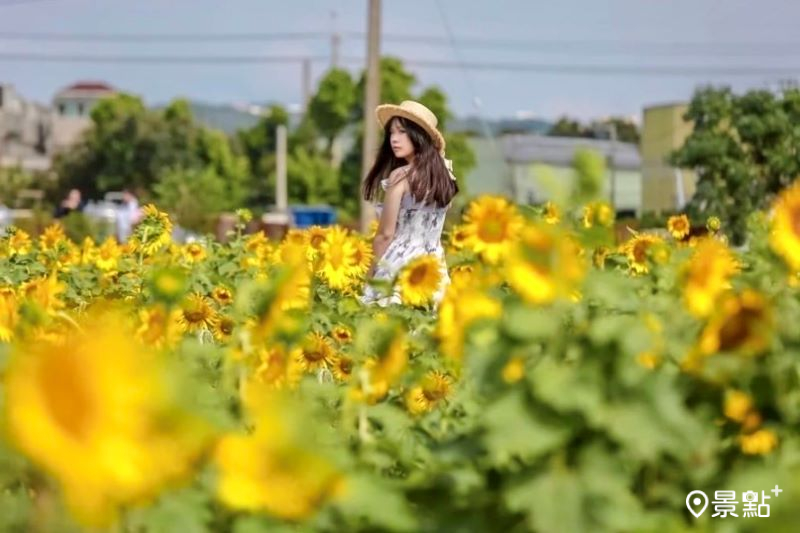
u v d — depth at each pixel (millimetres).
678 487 4930
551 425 4543
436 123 14430
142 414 3727
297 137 135375
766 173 55625
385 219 14289
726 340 5406
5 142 185250
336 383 7426
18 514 4094
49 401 3629
